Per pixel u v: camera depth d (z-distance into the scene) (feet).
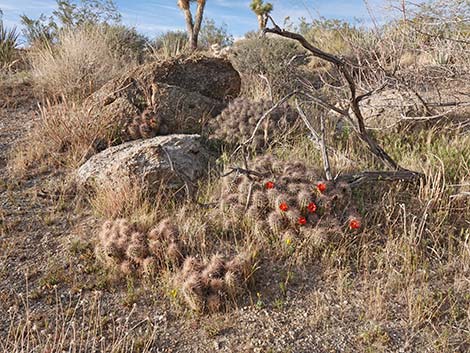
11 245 13.76
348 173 15.08
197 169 16.90
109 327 10.94
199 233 13.17
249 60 29.89
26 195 16.44
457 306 10.88
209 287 11.50
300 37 11.64
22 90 27.78
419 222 13.21
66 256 13.26
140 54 37.81
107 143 19.51
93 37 30.91
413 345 10.04
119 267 12.66
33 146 19.53
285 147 17.83
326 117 20.13
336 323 10.75
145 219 13.73
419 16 14.60
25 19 37.91
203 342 10.48
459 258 12.20
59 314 11.31
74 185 16.72
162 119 20.45
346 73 12.79
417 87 19.30
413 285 11.36
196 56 23.50
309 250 12.55
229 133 19.47
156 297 11.77
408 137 18.37
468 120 17.84
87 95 25.77
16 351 9.62
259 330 10.70
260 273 12.25
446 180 14.70
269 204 13.30
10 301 11.71
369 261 12.23
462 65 16.22
